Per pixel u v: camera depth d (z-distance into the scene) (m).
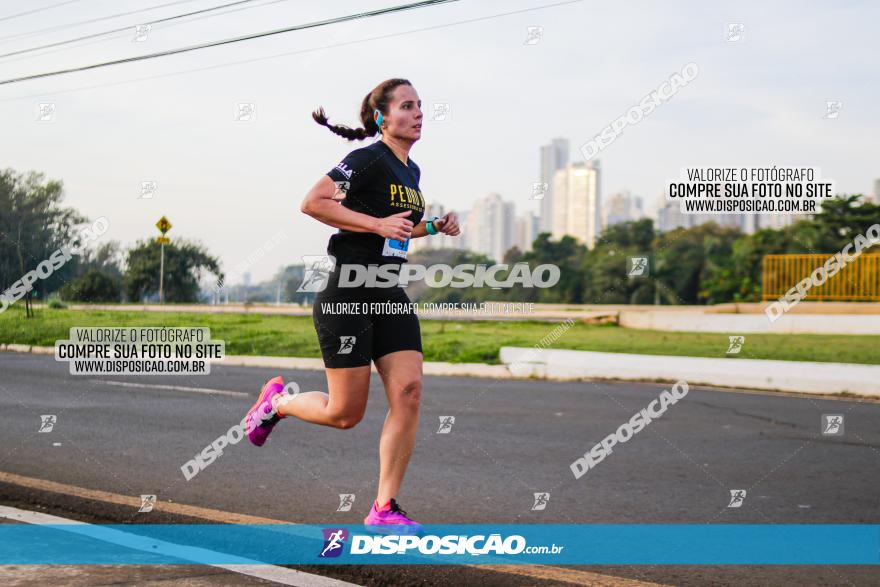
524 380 9.84
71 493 4.00
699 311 15.25
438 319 14.83
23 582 2.74
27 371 10.32
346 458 5.09
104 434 5.92
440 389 8.72
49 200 10.61
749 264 15.62
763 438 5.86
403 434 3.27
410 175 3.41
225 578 2.81
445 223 3.57
